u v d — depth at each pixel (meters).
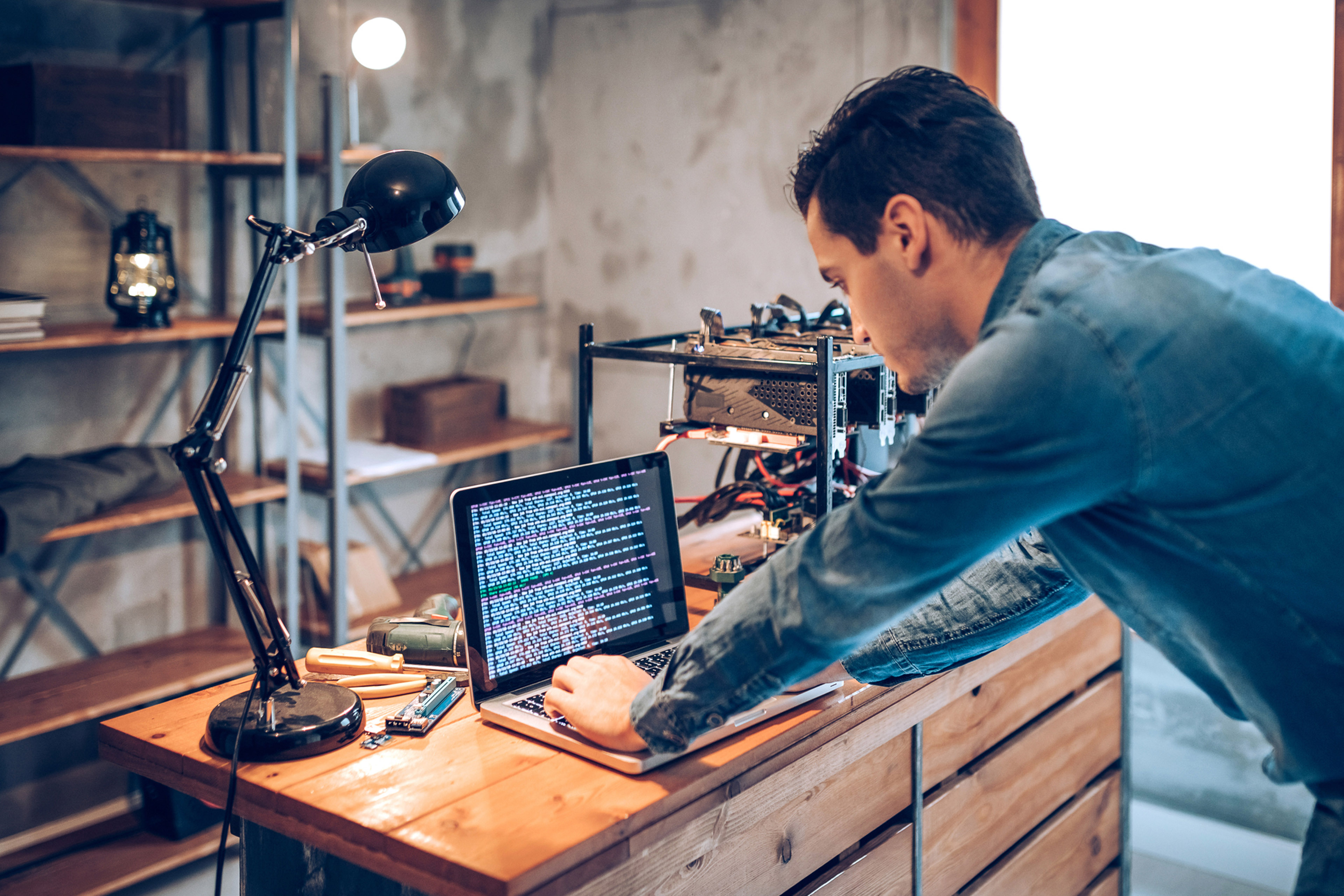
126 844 2.76
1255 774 2.74
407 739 1.33
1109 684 2.16
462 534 1.42
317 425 3.53
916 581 0.93
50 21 2.78
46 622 2.87
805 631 0.98
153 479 2.79
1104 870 2.22
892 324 1.08
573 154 4.01
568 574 1.52
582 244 4.03
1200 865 2.80
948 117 1.01
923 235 1.02
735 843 1.29
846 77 3.28
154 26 2.98
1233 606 0.92
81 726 2.93
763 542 2.06
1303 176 2.54
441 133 3.74
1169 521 0.91
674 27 3.66
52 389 2.86
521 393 4.13
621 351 1.90
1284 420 0.86
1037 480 0.87
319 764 1.26
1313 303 0.96
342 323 3.15
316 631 3.31
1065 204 2.89
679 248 3.76
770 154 3.49
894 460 2.16
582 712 1.26
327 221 1.31
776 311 2.00
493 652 1.42
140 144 2.73
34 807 2.85
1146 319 0.87
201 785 1.27
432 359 3.84
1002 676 1.80
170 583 3.13
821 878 1.45
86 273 2.91
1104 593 1.03
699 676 1.09
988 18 2.93
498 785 1.20
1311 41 2.49
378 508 3.74
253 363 3.19
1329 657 0.90
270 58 3.24
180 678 2.79
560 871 1.05
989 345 0.91
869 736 1.47
